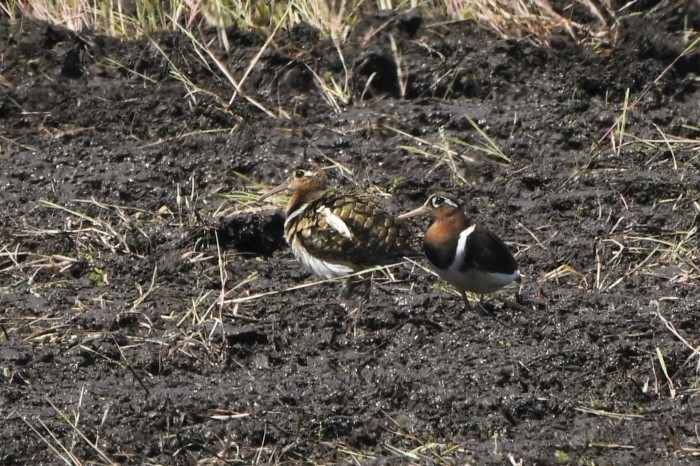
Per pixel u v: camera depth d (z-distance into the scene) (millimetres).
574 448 9086
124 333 10836
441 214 10727
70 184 14031
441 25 16484
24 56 16172
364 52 16125
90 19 17531
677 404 9672
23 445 9062
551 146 14602
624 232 12805
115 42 16484
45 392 9867
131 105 15555
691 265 12078
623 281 11836
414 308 11148
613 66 15922
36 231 12867
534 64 16062
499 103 15523
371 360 10312
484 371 10000
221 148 14789
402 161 14328
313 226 11367
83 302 11445
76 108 15547
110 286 11859
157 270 12094
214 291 11672
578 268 12188
